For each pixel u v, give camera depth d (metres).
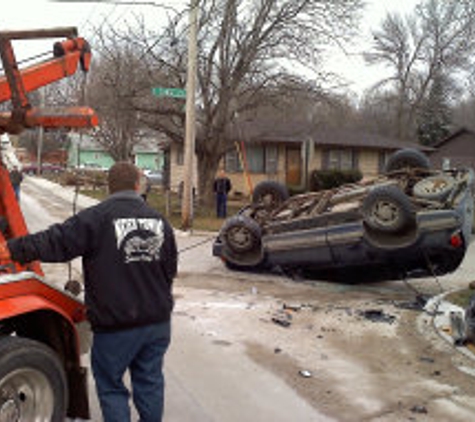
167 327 3.82
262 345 6.85
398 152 11.31
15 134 4.73
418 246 9.32
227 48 21.03
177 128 21.86
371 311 8.49
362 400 5.38
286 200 12.10
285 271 10.95
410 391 5.62
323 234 10.09
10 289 3.56
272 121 26.41
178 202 25.30
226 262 11.39
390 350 6.83
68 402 4.06
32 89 4.48
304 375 5.93
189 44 16.53
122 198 3.75
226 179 20.89
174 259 3.87
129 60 20.42
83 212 3.63
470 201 9.73
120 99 20.50
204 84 21.22
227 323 7.67
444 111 51.44
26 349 3.55
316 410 5.14
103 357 3.65
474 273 12.46
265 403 5.24
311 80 20.97
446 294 9.71
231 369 6.04
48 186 36.00
